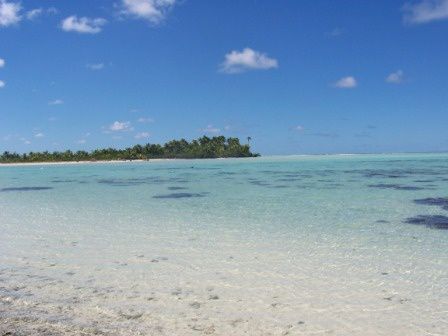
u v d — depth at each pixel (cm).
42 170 5794
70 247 1019
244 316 591
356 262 851
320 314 595
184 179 3469
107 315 593
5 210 1738
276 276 766
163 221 1383
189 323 567
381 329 548
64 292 691
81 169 5916
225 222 1341
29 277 776
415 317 582
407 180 2880
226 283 731
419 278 746
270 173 4109
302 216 1428
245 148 11488
